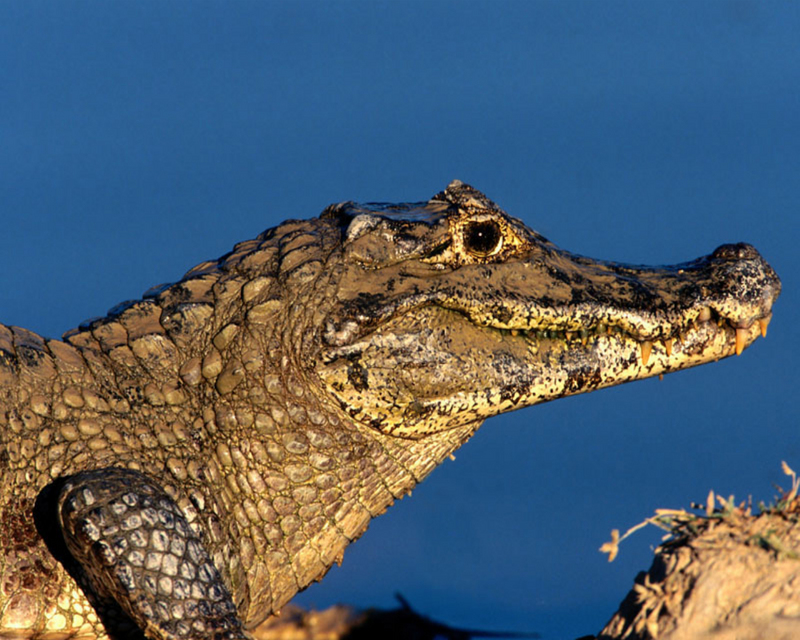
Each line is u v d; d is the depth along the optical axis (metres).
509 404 16.31
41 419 14.93
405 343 15.88
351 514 16.28
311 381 15.78
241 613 15.59
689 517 11.86
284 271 16.14
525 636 21.47
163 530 13.98
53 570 14.30
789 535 11.04
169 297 16.44
